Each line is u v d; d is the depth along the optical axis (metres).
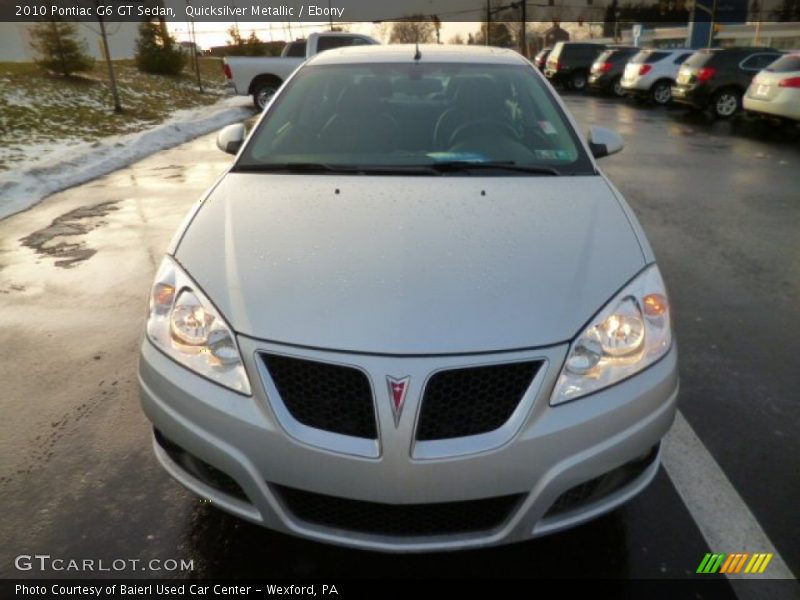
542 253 2.11
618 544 2.19
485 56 3.59
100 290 4.46
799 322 3.91
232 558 2.14
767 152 10.29
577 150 2.98
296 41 16.88
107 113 14.03
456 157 2.91
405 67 3.43
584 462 1.82
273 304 1.91
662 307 2.05
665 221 6.21
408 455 1.72
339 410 1.77
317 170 2.83
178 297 2.03
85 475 2.55
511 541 1.85
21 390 3.19
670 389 1.98
